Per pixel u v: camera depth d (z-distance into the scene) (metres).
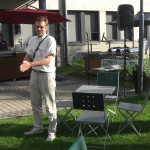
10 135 5.80
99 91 5.54
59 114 6.73
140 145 5.37
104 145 5.19
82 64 13.91
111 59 11.47
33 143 5.41
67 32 16.81
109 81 6.73
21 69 4.96
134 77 9.22
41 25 5.22
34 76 5.36
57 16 10.09
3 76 11.31
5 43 14.16
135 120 6.36
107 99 6.68
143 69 9.20
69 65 16.52
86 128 6.06
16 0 14.22
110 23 15.07
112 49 13.91
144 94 8.92
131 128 6.14
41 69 5.21
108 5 18.50
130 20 8.95
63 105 5.83
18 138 5.64
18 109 7.70
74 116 6.43
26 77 11.80
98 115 5.42
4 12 9.70
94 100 4.79
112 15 19.05
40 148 5.21
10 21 10.29
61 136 5.71
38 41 5.29
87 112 5.60
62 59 16.56
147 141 5.54
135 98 8.54
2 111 7.52
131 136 5.75
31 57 5.44
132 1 19.47
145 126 6.28
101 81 6.77
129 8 8.97
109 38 19.00
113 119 6.55
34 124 5.81
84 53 12.88
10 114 7.23
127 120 6.03
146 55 11.87
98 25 18.28
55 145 5.33
